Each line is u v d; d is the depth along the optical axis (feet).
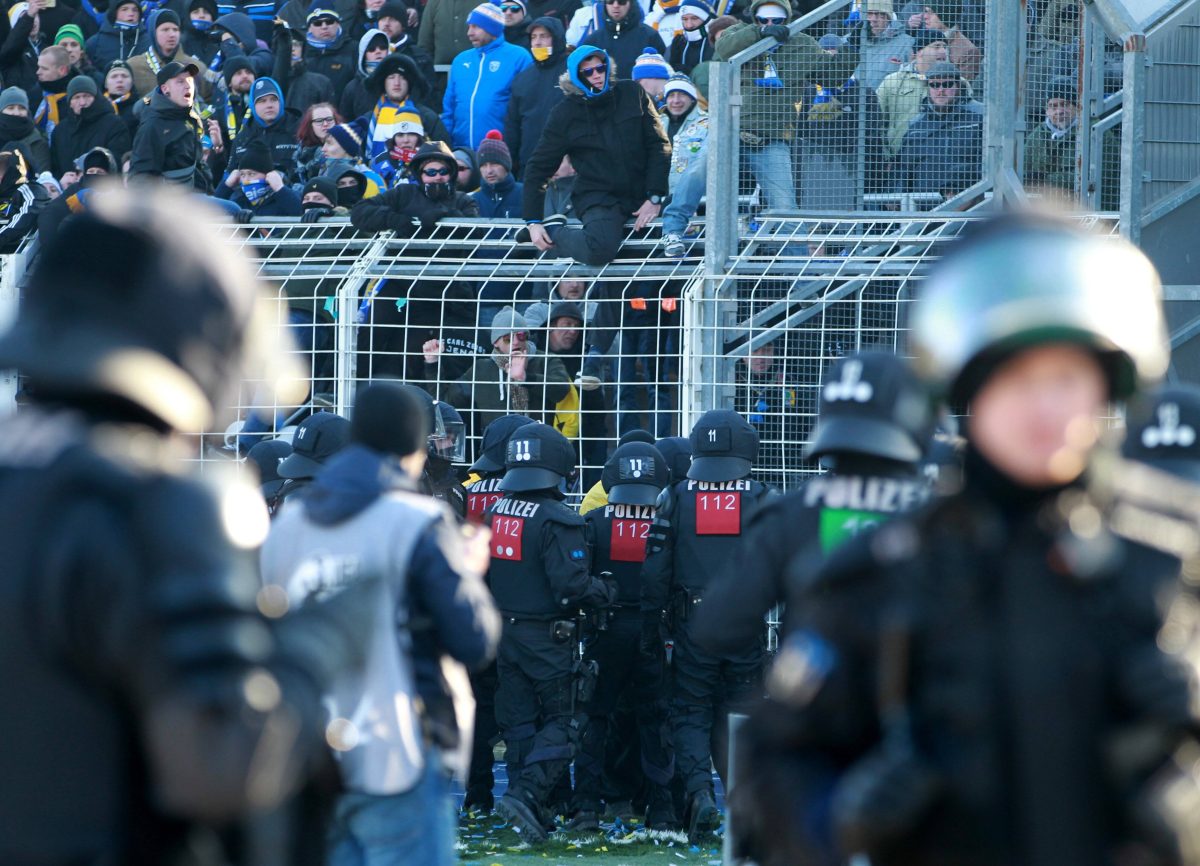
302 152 156.56
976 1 119.24
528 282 124.67
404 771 50.03
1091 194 120.67
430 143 127.95
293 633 23.84
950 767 22.94
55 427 22.22
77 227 23.06
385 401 55.11
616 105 122.52
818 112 119.03
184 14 180.24
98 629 20.83
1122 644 22.80
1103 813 22.71
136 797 21.48
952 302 23.54
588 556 96.43
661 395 120.88
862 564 23.99
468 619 52.31
